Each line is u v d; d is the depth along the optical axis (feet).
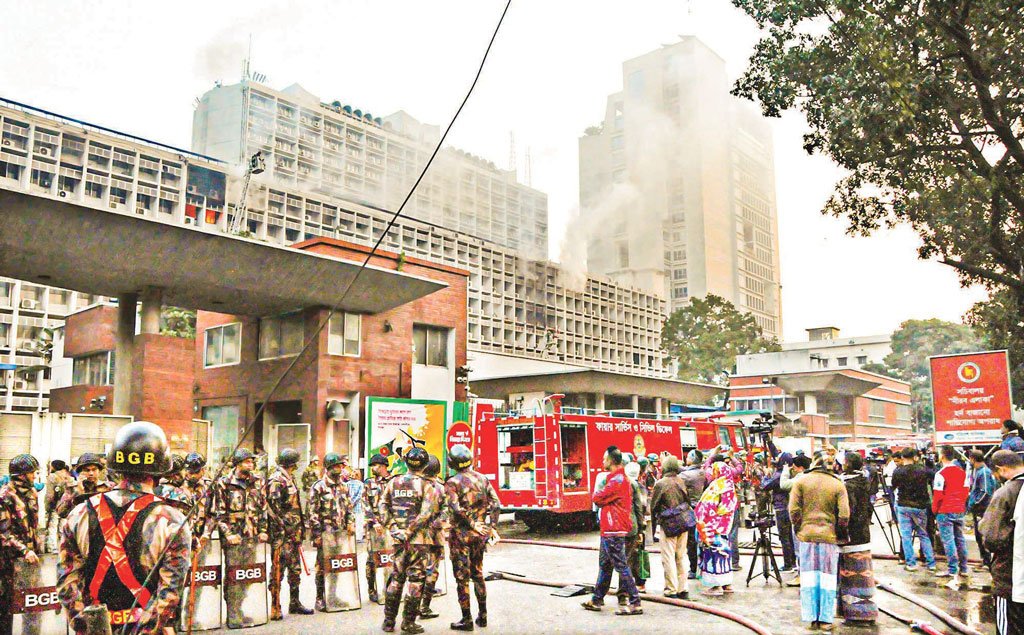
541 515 59.93
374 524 32.27
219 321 79.51
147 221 53.67
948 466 34.30
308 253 62.59
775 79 58.90
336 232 232.53
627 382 128.47
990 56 53.47
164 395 61.57
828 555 26.50
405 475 26.58
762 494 47.44
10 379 190.29
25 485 23.89
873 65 52.03
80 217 51.21
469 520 26.81
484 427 61.67
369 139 288.10
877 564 40.34
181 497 25.52
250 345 75.66
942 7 52.49
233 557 27.09
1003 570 17.84
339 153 277.85
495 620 28.43
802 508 27.07
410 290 70.95
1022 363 94.68
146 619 12.06
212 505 27.12
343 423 68.74
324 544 30.40
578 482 59.26
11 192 47.37
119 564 12.32
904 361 286.46
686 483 35.91
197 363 81.30
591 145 313.53
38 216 49.83
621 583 29.40
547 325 231.09
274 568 28.58
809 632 26.03
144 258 56.39
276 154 261.24
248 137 254.06
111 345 95.09
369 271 66.33
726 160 327.26
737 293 341.00
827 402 195.83
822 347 333.42
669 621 28.12
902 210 65.00
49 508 37.47
